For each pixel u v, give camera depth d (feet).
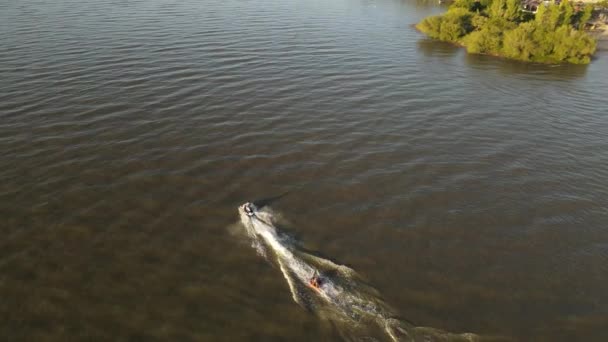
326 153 149.89
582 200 132.16
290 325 89.81
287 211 121.39
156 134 155.02
